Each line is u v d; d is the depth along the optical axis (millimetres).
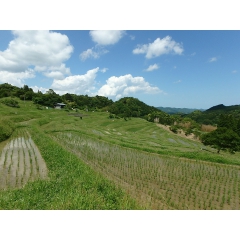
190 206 10930
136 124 80688
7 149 22484
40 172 15344
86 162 19219
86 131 39875
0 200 9484
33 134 30781
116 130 56094
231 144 32625
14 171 15406
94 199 9773
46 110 79062
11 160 18234
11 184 13055
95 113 99562
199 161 20812
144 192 12680
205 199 11789
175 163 19578
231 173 17000
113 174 16062
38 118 56531
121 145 27844
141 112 137375
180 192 12750
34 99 91312
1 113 51031
